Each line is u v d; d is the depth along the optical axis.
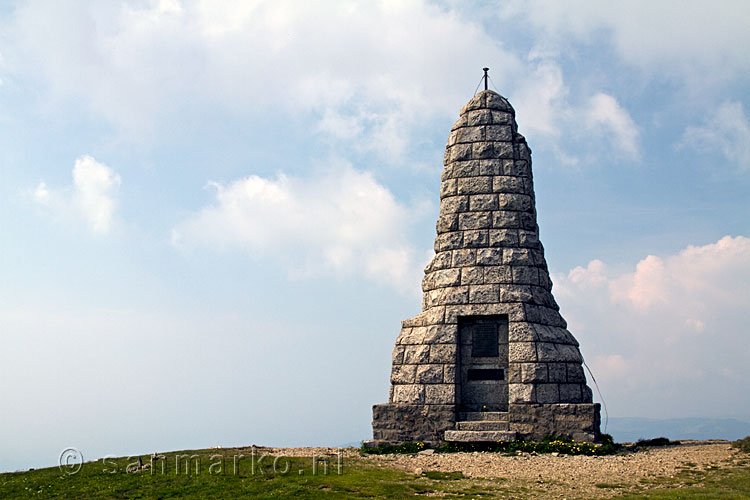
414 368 28.62
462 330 29.11
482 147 31.00
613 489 18.97
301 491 18.58
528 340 27.78
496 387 28.19
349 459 24.25
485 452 25.97
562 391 27.47
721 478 19.55
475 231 29.92
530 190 30.61
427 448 27.19
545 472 21.64
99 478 21.56
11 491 20.44
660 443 28.56
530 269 29.19
